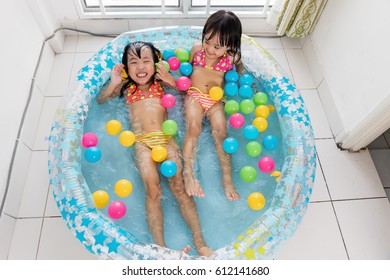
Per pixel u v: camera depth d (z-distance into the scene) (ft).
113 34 7.13
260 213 4.77
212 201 4.91
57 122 5.00
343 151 5.90
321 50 6.40
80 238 4.15
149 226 4.59
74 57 6.77
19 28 5.43
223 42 5.16
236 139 5.38
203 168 5.13
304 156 4.88
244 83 5.80
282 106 5.40
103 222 4.25
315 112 6.31
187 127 5.28
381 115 4.86
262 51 5.95
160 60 5.83
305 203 4.62
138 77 5.30
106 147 5.26
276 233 4.30
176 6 6.90
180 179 4.83
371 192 5.53
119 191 4.67
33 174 5.41
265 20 7.06
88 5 6.81
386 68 4.66
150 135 5.07
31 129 5.62
